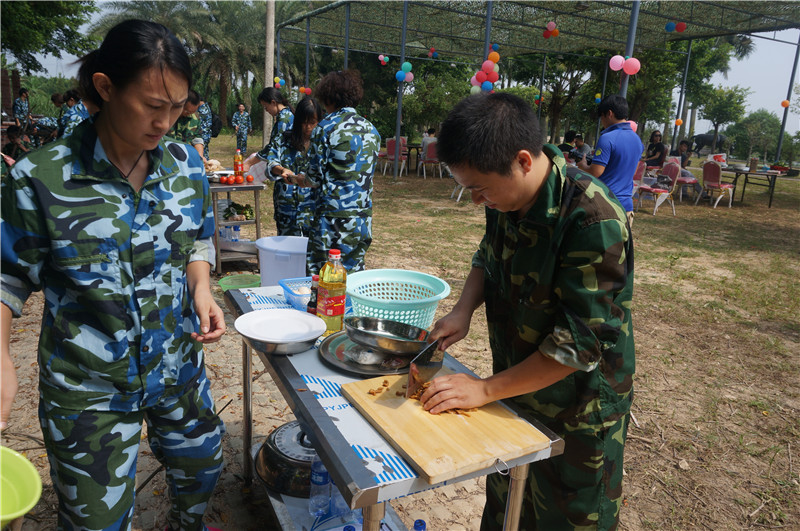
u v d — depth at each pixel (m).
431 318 1.97
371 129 3.30
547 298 1.36
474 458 1.15
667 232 9.41
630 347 1.45
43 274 1.31
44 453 2.62
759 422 3.37
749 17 13.27
